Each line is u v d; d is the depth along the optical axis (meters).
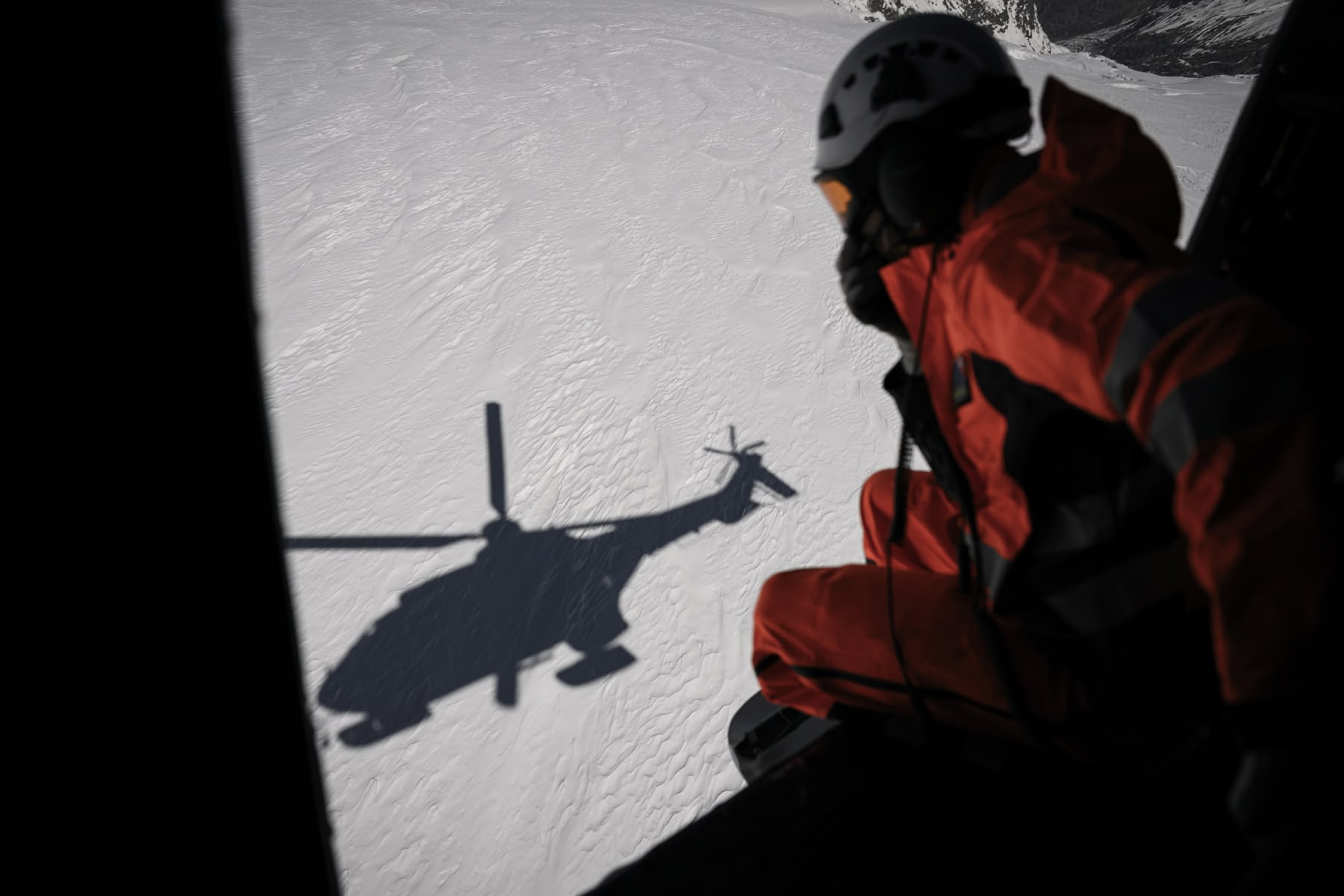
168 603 0.41
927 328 0.90
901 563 1.33
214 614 0.43
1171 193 0.77
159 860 0.44
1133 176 0.75
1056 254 0.65
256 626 0.45
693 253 10.41
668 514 6.73
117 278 0.35
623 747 5.12
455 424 8.24
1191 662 0.81
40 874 0.40
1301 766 0.51
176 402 0.39
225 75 0.37
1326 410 0.52
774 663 1.24
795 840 0.94
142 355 0.37
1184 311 0.56
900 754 1.04
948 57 0.86
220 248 0.39
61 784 0.40
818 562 6.19
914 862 0.91
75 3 0.32
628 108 15.61
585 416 7.98
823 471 7.00
